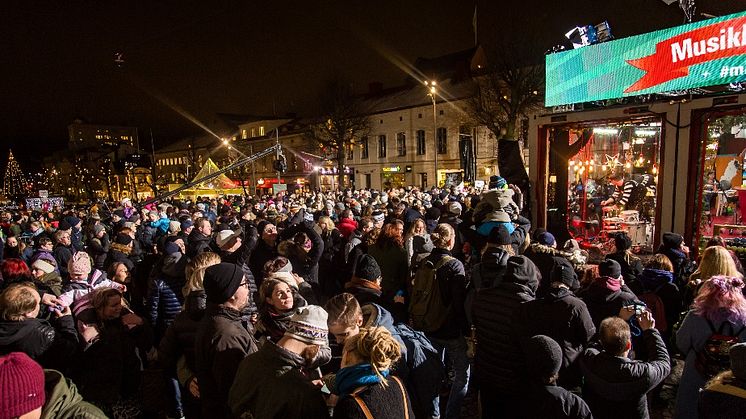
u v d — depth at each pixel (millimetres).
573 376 3180
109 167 76438
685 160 5996
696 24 5559
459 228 7195
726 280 3104
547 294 3277
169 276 4637
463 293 4020
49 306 3750
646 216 9758
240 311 2938
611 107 6738
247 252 5695
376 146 42344
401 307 4734
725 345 2969
